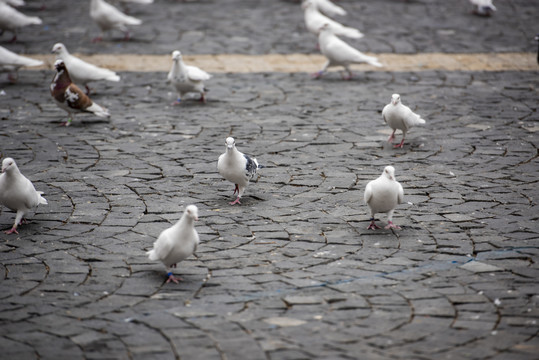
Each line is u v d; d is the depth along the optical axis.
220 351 6.98
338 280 8.54
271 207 10.79
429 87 17.58
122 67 18.92
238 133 14.26
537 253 9.22
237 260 9.08
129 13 25.28
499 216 10.44
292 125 14.78
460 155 13.06
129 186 11.55
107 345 7.09
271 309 7.84
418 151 13.29
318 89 17.45
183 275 8.69
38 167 12.33
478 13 25.94
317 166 12.51
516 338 7.23
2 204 9.84
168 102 16.34
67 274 8.65
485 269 8.80
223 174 10.71
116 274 8.68
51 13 25.28
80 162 12.62
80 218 10.31
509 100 16.55
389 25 24.00
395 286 8.38
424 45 21.48
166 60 19.61
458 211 10.63
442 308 7.84
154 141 13.78
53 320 7.57
